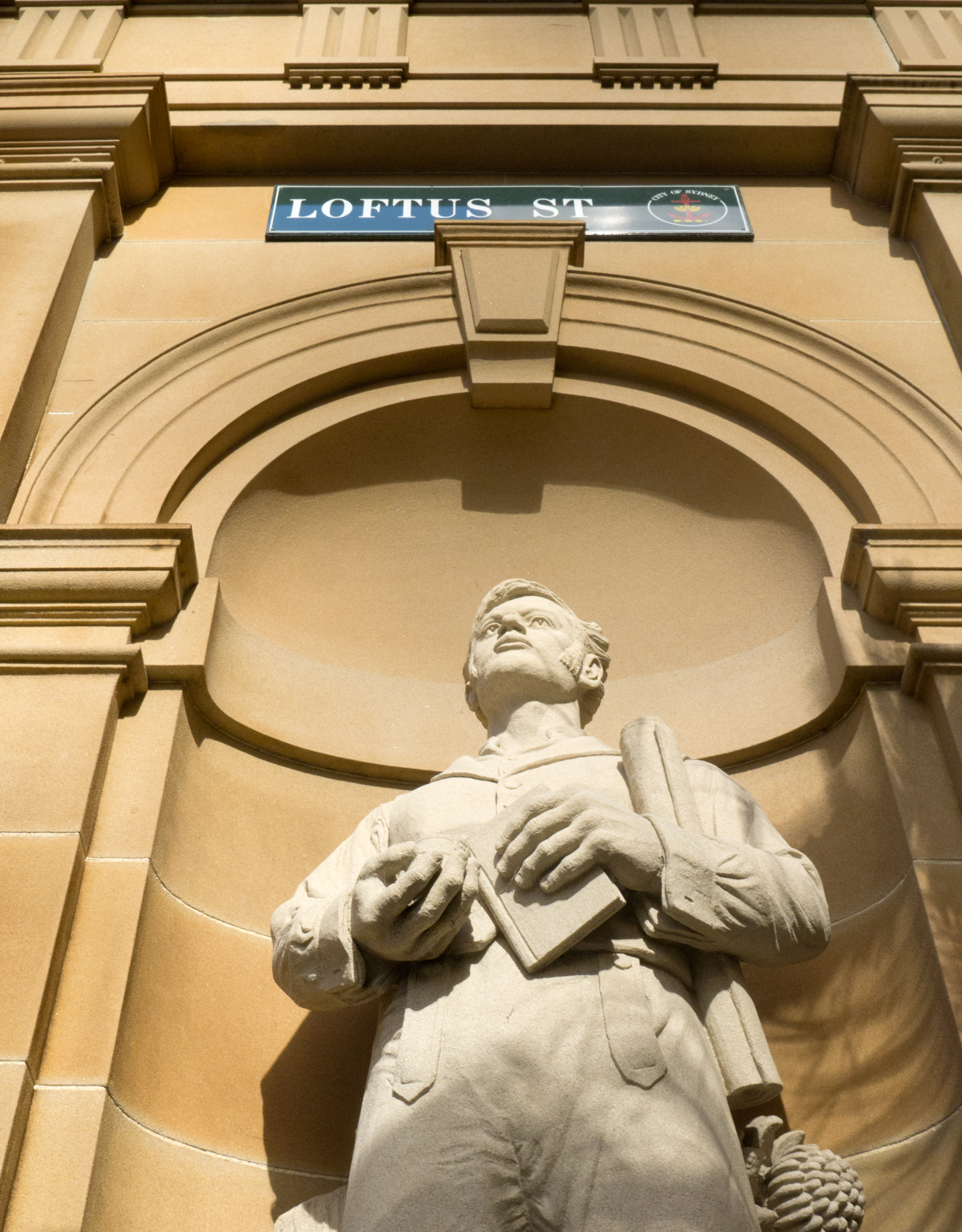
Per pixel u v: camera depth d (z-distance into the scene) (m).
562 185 6.01
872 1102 3.27
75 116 5.80
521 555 5.00
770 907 2.72
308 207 5.86
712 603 4.73
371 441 4.98
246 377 4.88
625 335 5.12
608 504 5.05
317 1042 3.47
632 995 2.57
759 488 4.78
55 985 3.09
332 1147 3.29
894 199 5.74
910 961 3.37
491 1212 2.34
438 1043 2.54
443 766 4.26
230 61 6.46
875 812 3.71
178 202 5.92
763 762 4.12
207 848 3.72
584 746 3.26
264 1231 3.06
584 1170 2.35
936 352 5.11
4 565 3.99
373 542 4.95
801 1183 2.71
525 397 4.98
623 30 6.63
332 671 4.51
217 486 4.59
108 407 4.70
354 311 5.18
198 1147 3.13
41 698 3.68
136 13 6.74
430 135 6.05
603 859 2.64
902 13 6.70
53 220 5.42
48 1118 2.85
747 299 5.26
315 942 2.76
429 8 6.75
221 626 4.18
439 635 4.83
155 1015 3.24
